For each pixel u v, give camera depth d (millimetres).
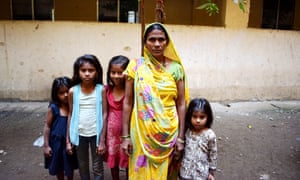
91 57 2500
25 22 6004
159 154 2234
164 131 2174
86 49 6207
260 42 6723
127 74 2262
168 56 2266
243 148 4180
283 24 8922
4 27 5992
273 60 6879
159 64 2197
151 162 2246
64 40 6133
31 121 5117
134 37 6270
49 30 6074
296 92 7148
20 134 4516
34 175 3295
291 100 7105
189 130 2416
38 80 6230
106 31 6188
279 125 5246
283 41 6855
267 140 4512
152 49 2145
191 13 8336
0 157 3723
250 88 6875
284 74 7000
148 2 7906
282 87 7043
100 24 6148
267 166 3637
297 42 6945
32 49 6117
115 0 7918
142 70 2168
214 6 3295
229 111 6043
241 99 6879
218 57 6590
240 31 6574
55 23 6059
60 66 6215
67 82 2605
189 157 2381
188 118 2367
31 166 3502
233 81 6754
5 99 6223
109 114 2605
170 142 2232
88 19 7941
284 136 4703
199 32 6414
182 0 8234
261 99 6984
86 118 2547
